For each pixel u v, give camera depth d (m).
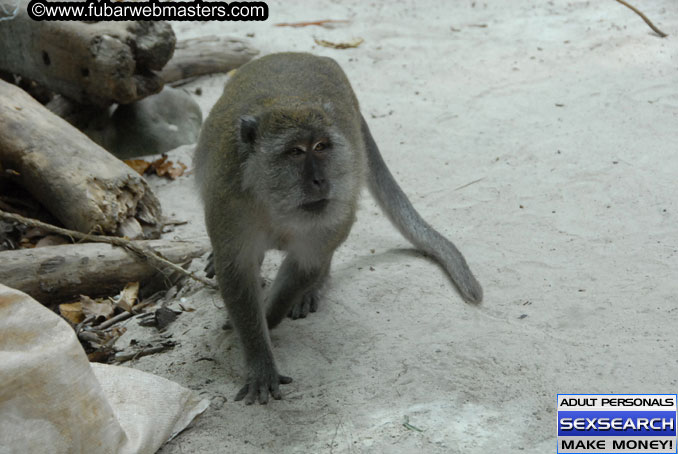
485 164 2.83
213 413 2.19
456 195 2.72
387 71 3.51
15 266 2.37
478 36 3.90
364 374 2.25
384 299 2.41
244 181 2.19
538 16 4.12
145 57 2.77
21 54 2.86
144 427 2.09
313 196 2.18
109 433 2.04
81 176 2.52
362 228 2.66
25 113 2.62
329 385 2.23
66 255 2.40
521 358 2.25
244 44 3.59
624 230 2.54
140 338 2.36
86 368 2.03
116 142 2.92
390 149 2.92
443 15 4.27
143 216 2.58
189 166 2.88
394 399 2.19
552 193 2.69
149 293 2.47
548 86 3.19
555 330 2.30
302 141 2.17
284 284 2.31
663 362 2.21
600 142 2.85
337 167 2.20
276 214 2.20
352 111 2.37
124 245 2.44
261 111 2.20
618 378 2.20
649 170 2.72
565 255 2.49
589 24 3.91
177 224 2.66
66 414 2.00
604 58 3.42
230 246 2.22
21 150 2.58
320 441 2.13
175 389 2.16
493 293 2.41
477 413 2.16
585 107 3.02
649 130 2.88
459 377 2.22
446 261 2.46
